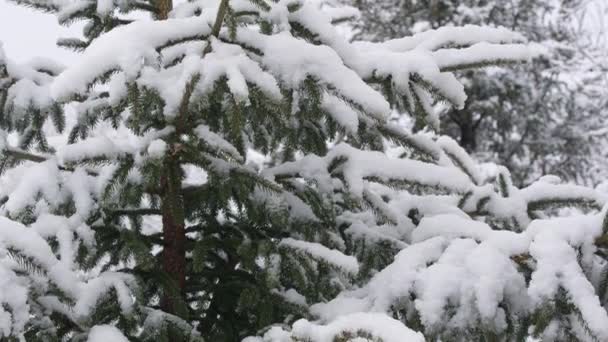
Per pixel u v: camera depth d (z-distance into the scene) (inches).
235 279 95.0
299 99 83.3
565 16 384.2
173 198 78.5
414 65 79.0
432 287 70.2
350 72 71.6
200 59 66.2
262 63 71.5
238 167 78.2
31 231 64.1
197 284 96.1
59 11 91.1
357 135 93.1
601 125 374.9
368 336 60.0
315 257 79.0
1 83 88.7
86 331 69.9
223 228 92.1
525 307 72.0
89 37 93.2
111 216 88.5
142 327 79.8
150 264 76.0
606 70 354.9
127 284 73.8
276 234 91.3
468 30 85.0
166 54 70.4
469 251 74.5
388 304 73.5
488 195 99.6
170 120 66.6
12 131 93.3
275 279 77.8
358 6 360.5
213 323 94.0
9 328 57.1
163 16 92.0
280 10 77.1
